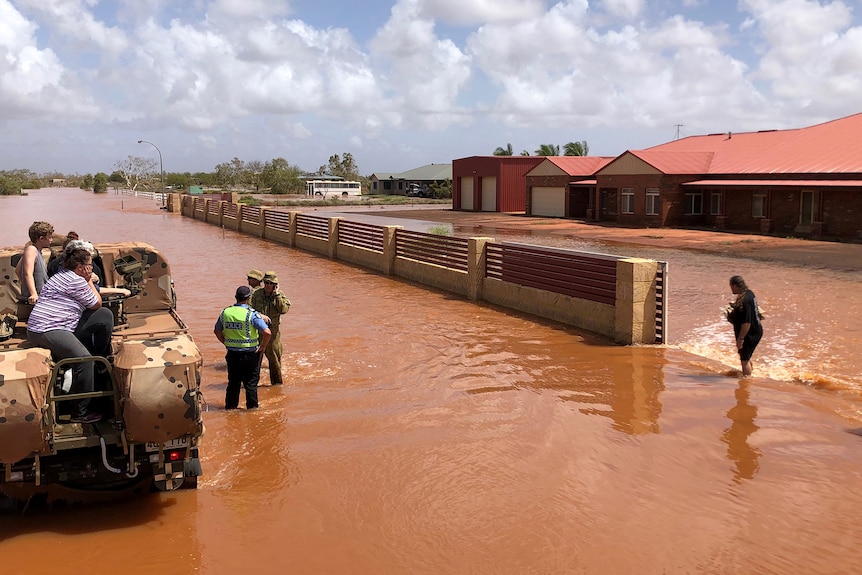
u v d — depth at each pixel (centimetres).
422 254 1839
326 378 923
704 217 3959
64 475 522
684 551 482
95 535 512
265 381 914
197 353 537
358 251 2241
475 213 5644
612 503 555
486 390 862
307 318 1327
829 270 2061
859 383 886
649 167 3944
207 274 1978
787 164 3591
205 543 500
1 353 502
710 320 1306
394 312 1395
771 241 3066
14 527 525
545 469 623
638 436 702
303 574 459
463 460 645
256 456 659
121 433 515
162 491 580
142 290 734
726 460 640
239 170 14312
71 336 547
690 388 865
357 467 631
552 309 1312
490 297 1515
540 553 481
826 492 573
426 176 10000
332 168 14612
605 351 1064
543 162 5156
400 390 866
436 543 496
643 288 1101
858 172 3148
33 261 618
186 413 514
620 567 463
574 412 777
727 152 4200
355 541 500
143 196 9188
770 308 1425
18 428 476
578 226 4078
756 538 500
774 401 811
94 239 3152
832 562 468
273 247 2862
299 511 548
